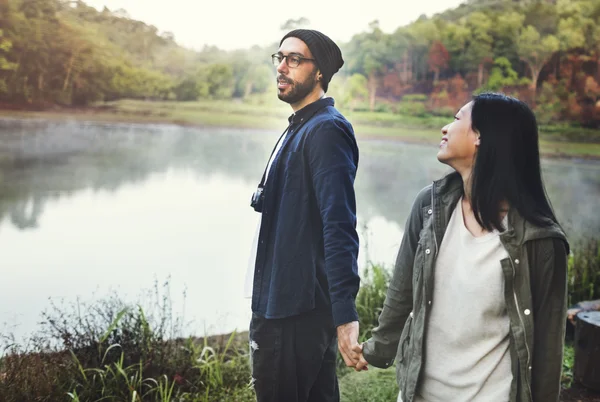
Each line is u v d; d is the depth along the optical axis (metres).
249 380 3.91
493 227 1.69
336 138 2.24
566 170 11.95
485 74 12.69
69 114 10.16
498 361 1.67
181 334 4.48
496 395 1.65
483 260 1.68
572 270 5.83
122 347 3.84
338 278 2.12
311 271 2.26
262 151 11.99
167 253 7.95
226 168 11.41
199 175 11.12
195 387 3.78
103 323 4.13
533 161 1.72
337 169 2.21
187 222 9.16
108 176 10.41
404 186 12.06
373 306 4.95
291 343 2.28
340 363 4.15
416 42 12.59
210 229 9.01
